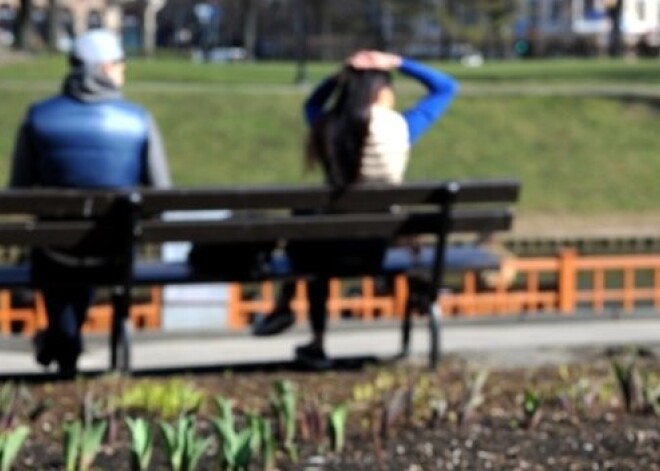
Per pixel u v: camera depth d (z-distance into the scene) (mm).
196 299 21672
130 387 12008
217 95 68000
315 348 13883
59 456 9703
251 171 61000
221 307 21703
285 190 13453
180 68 88500
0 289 13180
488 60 126250
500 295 22891
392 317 21672
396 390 11445
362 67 13859
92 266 13234
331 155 13805
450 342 18094
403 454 9883
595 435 10445
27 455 9727
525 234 52969
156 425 10539
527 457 9859
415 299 14367
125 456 9695
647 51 138250
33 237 12914
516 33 150125
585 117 67438
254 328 15594
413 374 13180
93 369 14922
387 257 14633
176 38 166625
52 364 15297
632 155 64062
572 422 10836
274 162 61719
